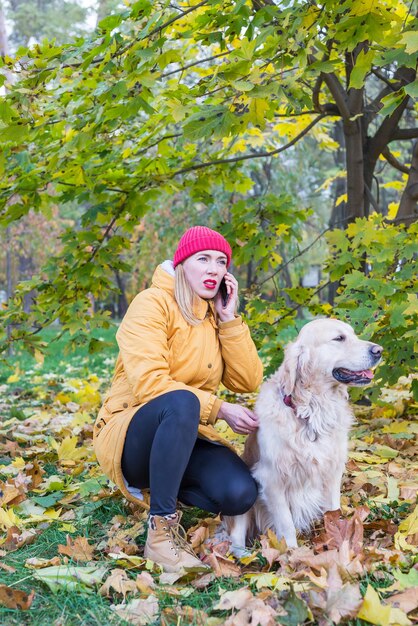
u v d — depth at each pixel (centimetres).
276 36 351
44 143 467
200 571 246
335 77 501
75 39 371
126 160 529
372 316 411
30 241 1867
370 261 461
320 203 2011
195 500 283
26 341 510
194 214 1351
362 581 237
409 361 429
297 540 289
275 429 276
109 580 239
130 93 369
